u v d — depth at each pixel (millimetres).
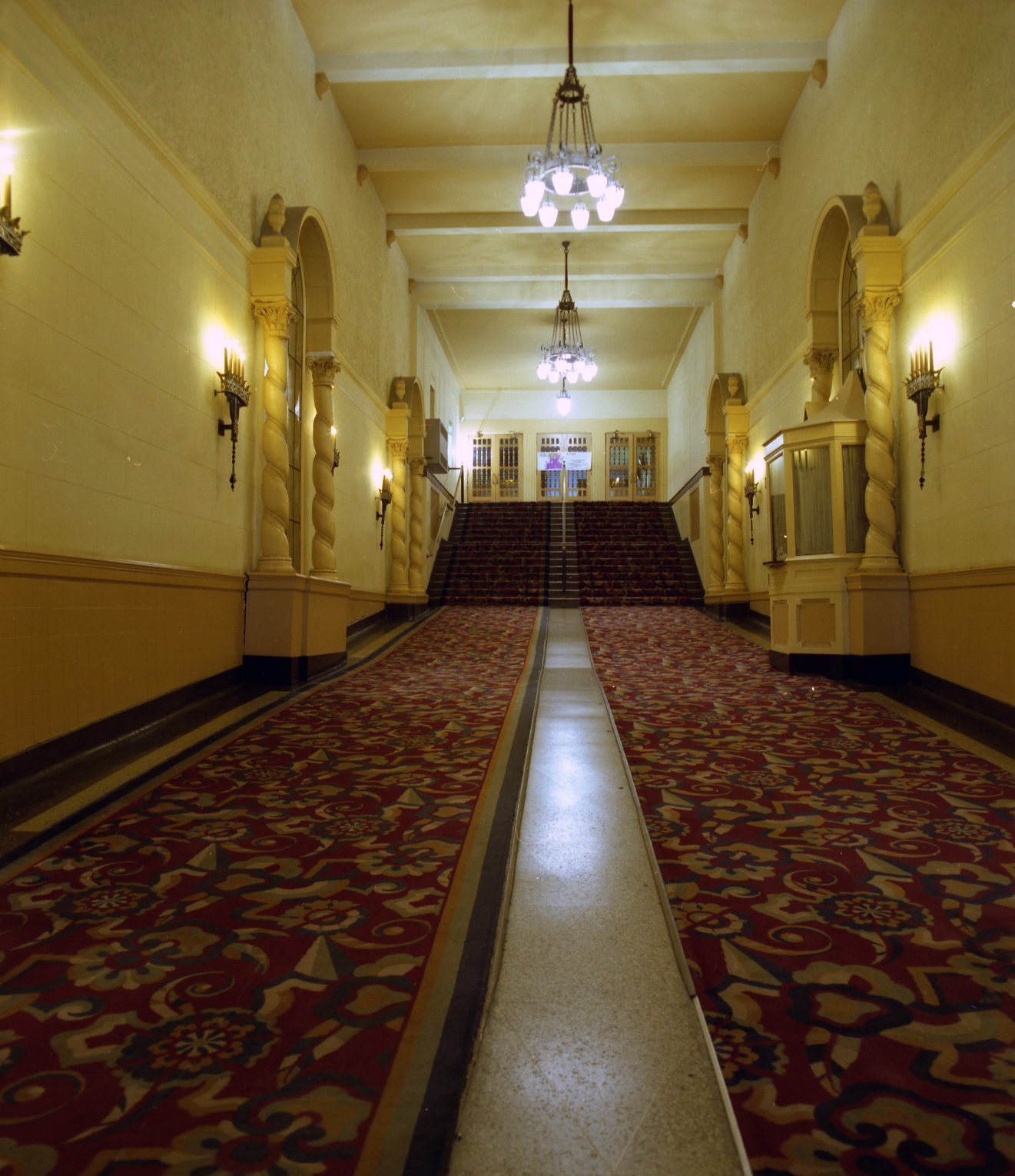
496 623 11539
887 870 3014
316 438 8555
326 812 3703
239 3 6746
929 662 6488
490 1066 1908
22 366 3979
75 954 2414
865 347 7043
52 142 4234
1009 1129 1642
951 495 6094
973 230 5715
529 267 13602
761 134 10141
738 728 5383
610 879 3000
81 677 4504
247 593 7008
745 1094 1755
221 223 6406
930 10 6219
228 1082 1806
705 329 15195
